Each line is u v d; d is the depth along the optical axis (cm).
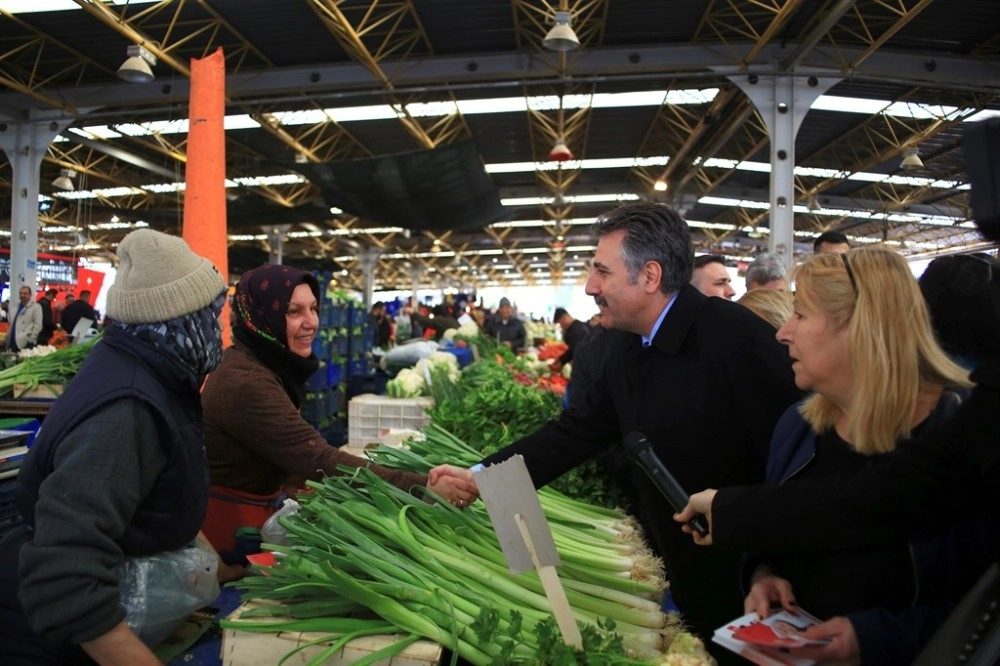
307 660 129
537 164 1788
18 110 1249
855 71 1059
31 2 927
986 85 1052
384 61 1134
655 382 182
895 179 1750
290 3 951
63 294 1719
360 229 2619
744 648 112
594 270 182
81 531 120
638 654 139
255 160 1725
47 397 434
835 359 122
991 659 88
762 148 1600
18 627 135
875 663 111
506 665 123
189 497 146
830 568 123
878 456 117
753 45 1078
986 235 89
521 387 343
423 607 133
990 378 94
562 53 1052
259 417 199
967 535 108
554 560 132
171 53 1106
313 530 152
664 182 1769
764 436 170
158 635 143
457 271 4734
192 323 144
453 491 187
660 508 184
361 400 452
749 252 3103
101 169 1792
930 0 849
